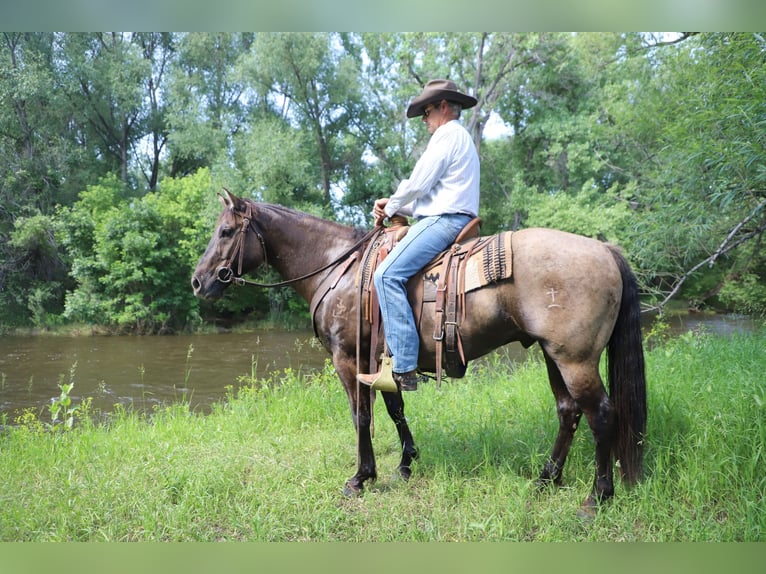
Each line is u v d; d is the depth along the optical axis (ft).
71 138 81.41
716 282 45.44
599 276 9.44
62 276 66.64
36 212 66.33
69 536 10.07
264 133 66.64
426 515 10.63
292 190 68.18
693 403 13.61
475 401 17.39
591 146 59.57
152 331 60.70
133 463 13.53
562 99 66.90
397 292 10.43
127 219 60.85
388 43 70.69
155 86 92.99
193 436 15.90
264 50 68.49
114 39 83.41
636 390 9.95
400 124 76.33
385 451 14.26
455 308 10.15
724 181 18.35
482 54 67.62
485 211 70.54
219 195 12.52
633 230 24.12
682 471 10.75
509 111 71.41
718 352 19.53
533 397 16.63
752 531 9.21
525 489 10.82
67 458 14.32
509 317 9.95
